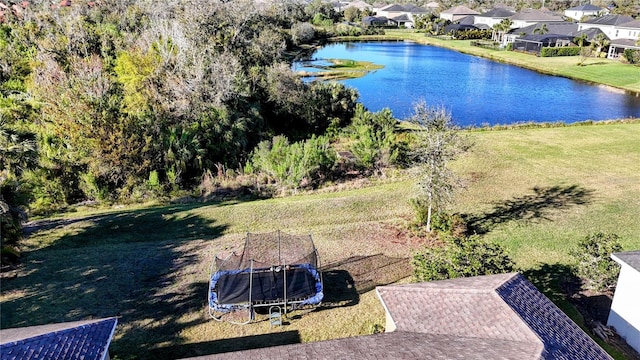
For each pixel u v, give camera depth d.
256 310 16.67
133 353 14.51
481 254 15.91
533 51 94.44
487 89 64.25
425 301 12.38
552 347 9.77
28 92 35.06
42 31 44.41
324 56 90.75
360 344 10.98
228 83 37.56
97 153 27.42
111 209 26.53
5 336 10.80
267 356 10.73
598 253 17.47
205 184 29.38
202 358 10.91
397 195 27.09
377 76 72.06
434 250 17.17
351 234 22.59
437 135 21.52
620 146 37.22
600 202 26.28
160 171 29.86
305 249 20.55
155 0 55.97
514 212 25.06
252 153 34.09
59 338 10.30
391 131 36.88
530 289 12.77
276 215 24.92
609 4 160.88
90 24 47.38
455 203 26.27
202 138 33.16
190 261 20.11
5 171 20.69
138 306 16.86
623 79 69.12
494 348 9.73
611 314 15.27
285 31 92.31
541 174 30.89
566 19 129.38
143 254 20.69
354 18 153.25
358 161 31.78
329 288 18.12
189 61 40.06
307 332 15.63
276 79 44.28
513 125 43.59
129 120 29.19
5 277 18.53
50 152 27.23
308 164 29.36
